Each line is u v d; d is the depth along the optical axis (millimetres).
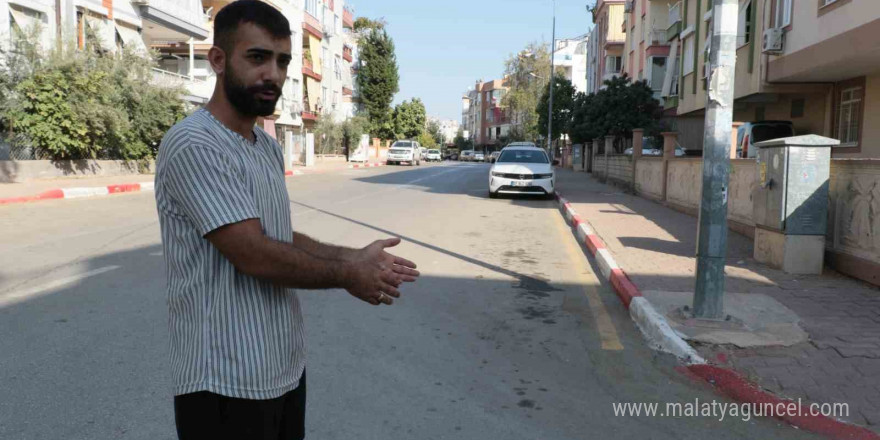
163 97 21438
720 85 5215
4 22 17562
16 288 6367
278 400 1835
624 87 30312
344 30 61594
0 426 3455
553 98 50875
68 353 4559
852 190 7020
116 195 15664
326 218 12609
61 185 16188
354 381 4238
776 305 5887
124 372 4230
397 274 1881
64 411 3650
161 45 31469
